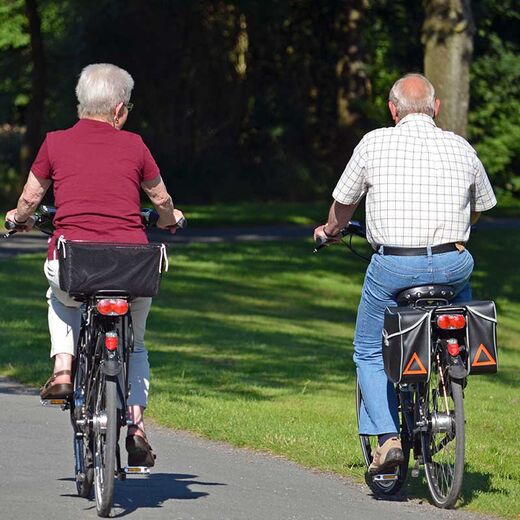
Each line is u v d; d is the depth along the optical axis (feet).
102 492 65.16
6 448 86.84
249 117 536.01
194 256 317.83
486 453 92.48
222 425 99.50
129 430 68.95
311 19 532.32
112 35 483.92
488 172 553.23
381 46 536.01
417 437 74.23
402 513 70.90
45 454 85.05
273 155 539.70
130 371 70.59
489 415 115.75
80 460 71.51
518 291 311.88
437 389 72.08
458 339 70.59
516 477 84.28
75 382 71.46
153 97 505.25
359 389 77.61
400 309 69.97
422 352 68.90
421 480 81.61
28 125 480.64
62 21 501.97
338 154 536.83
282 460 87.35
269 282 284.61
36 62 476.54
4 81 546.67
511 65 549.95
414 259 71.61
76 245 65.46
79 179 68.90
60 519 65.21
